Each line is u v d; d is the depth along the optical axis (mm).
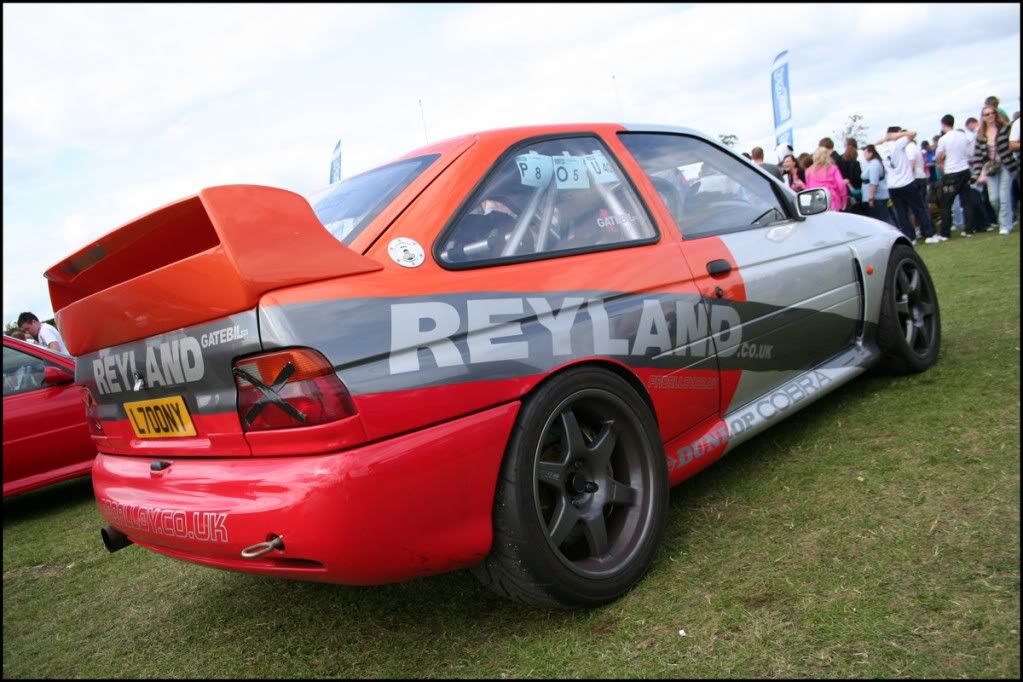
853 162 10617
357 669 2148
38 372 5273
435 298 2055
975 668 1640
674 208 2875
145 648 2564
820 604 1986
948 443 2887
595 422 2348
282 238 1919
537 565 2066
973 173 10211
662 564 2387
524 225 2381
